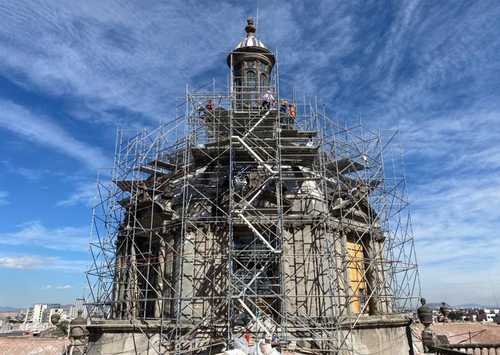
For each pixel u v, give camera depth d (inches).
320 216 1084.5
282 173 1100.5
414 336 1173.7
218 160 1154.7
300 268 1050.7
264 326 900.6
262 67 1444.4
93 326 973.2
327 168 1227.9
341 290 1058.7
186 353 949.8
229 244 963.3
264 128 1131.9
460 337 1465.3
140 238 1227.2
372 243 1175.6
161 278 1103.0
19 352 1301.7
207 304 1018.1
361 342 993.5
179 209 1139.3
